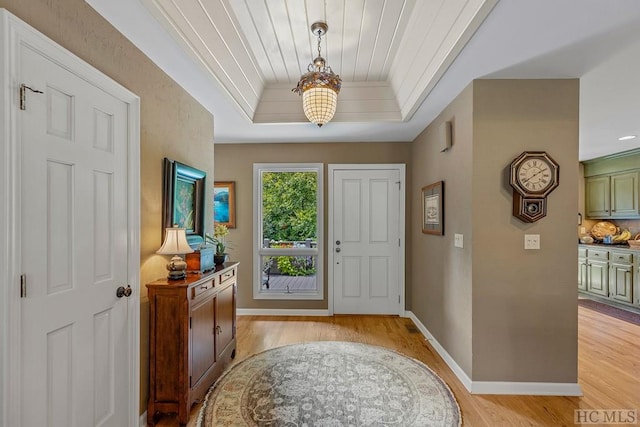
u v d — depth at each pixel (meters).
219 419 2.04
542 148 2.37
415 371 2.70
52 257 1.36
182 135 2.51
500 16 1.63
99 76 1.61
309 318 4.14
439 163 3.14
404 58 2.64
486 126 2.39
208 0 1.88
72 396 1.47
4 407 1.15
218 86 2.47
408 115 3.17
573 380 2.36
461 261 2.59
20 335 1.22
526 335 2.37
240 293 4.32
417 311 3.93
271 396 2.30
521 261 2.37
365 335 3.54
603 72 2.28
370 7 2.10
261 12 2.16
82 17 1.51
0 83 1.14
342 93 3.33
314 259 4.35
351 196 4.27
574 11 1.60
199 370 2.19
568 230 2.36
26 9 1.24
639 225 4.98
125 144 1.85
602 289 4.92
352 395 2.32
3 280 1.15
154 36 1.80
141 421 1.95
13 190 1.18
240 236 4.31
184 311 1.98
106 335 1.70
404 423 2.01
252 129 3.65
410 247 4.22
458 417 2.07
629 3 1.54
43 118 1.31
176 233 2.10
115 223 1.76
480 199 2.39
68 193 1.45
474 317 2.39
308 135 3.93
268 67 2.95
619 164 4.83
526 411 2.15
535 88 2.38
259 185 4.34
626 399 2.30
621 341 3.38
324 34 2.41
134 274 1.90
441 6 1.89
